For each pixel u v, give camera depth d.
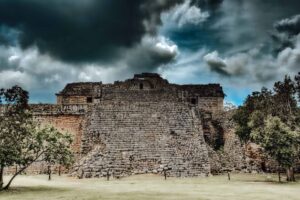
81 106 41.69
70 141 24.73
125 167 34.66
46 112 41.16
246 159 40.88
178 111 40.59
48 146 24.06
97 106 41.09
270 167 40.56
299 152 31.17
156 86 51.16
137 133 37.91
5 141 22.33
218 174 37.31
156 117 39.75
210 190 23.25
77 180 31.27
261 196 20.22
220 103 52.03
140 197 19.59
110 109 40.62
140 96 44.75
